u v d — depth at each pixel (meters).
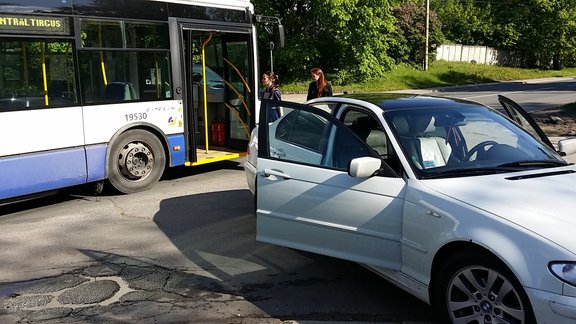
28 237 5.85
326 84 10.05
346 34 31.05
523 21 54.03
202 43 9.28
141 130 7.75
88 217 6.59
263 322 3.87
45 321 3.92
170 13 8.02
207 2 8.57
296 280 4.65
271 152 4.75
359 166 3.86
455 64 44.97
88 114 7.06
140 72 7.69
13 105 6.32
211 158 8.77
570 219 3.15
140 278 4.72
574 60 59.19
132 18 7.53
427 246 3.58
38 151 6.56
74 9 6.87
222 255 5.27
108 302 4.24
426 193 3.67
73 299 4.30
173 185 8.27
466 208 3.39
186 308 4.11
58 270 4.91
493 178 3.81
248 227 6.14
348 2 29.45
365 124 4.53
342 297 4.29
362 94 5.23
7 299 4.31
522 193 3.51
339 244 4.20
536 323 2.95
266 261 5.11
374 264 3.99
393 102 4.68
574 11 53.47
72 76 6.90
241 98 9.45
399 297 4.29
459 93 30.50
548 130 13.85
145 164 7.85
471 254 3.29
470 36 51.72
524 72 49.59
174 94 8.14
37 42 6.51
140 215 6.66
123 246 5.54
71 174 6.92
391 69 35.66
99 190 7.52
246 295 4.35
